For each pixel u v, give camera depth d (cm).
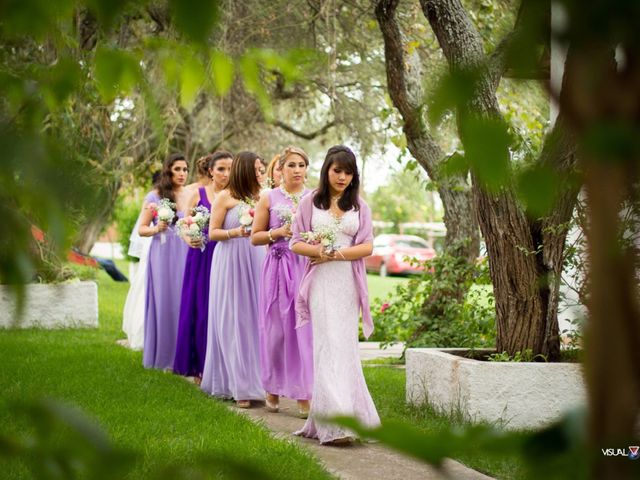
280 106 1584
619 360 61
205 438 484
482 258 840
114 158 1060
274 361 614
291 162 628
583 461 61
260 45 995
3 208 77
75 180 78
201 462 79
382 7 709
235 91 1353
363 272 541
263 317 618
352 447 505
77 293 1134
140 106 862
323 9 952
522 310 582
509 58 61
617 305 61
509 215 569
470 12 795
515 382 546
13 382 655
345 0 1006
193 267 740
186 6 62
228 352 662
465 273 866
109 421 521
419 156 799
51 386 640
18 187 77
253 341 659
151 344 780
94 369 741
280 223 623
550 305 578
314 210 543
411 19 963
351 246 541
